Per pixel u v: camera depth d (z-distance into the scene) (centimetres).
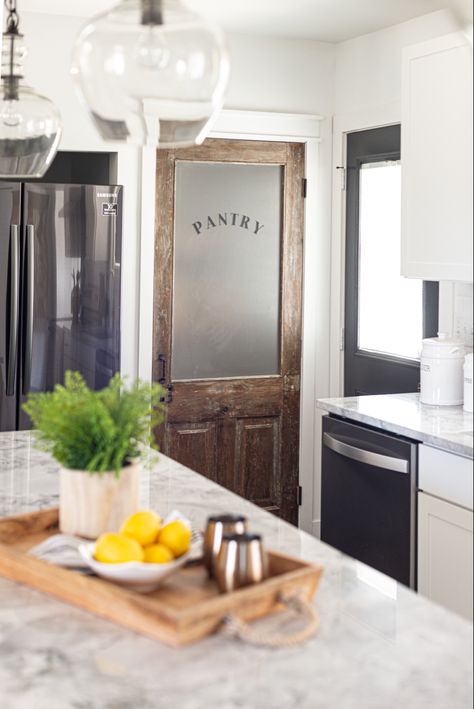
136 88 136
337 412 335
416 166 337
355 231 451
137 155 427
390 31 418
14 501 202
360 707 109
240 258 456
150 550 146
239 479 462
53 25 407
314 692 112
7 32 214
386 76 422
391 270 428
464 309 364
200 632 128
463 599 275
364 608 142
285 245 461
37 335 384
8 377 380
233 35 439
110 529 168
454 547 278
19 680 115
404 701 110
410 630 133
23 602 143
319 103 457
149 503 204
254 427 464
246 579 136
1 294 377
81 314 390
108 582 142
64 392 173
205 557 146
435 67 324
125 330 432
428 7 384
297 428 471
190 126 144
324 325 469
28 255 379
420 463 294
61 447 169
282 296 463
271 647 126
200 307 450
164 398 443
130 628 132
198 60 137
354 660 122
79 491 167
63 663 120
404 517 299
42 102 216
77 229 387
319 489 476
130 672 118
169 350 443
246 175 452
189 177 441
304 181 460
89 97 141
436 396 339
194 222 444
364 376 447
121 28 136
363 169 446
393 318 427
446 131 320
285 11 395
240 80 442
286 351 466
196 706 108
